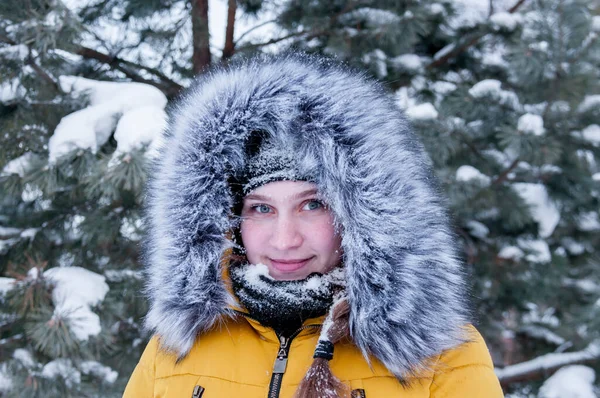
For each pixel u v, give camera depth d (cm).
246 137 113
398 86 278
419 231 107
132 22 278
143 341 254
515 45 266
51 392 212
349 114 109
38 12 206
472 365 108
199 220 112
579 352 291
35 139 222
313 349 110
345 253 109
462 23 277
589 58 265
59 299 205
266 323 113
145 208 126
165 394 113
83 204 247
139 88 230
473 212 285
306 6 273
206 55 272
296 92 111
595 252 325
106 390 230
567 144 271
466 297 117
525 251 289
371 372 106
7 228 249
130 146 196
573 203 296
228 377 110
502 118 270
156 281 117
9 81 210
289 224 109
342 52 251
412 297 104
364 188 106
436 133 248
